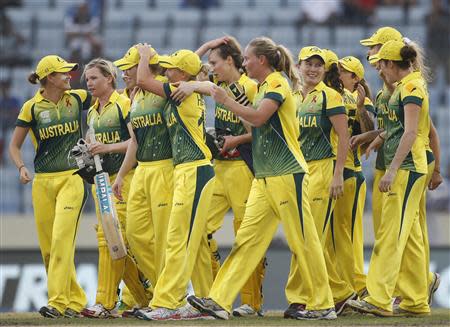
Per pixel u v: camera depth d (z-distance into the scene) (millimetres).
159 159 29984
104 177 30719
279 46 28891
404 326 26703
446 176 64375
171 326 26375
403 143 28922
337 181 29938
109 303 31766
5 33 76250
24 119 32438
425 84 29938
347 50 73688
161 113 29703
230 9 77875
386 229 29672
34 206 32781
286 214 28156
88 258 47688
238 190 32625
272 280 45781
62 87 32094
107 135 32375
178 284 28609
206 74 32938
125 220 32344
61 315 31562
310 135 30797
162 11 77375
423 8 76250
